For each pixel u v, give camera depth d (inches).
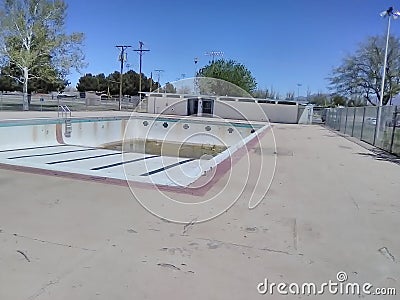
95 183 194.9
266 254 115.5
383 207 177.6
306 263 110.3
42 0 1134.4
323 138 613.0
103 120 762.2
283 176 244.8
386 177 261.3
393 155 401.4
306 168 285.6
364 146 496.1
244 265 107.1
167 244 119.8
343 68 1689.2
